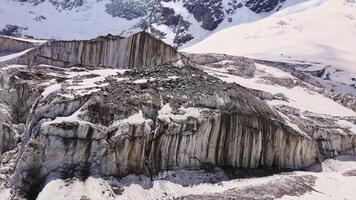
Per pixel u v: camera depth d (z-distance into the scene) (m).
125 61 61.31
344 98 88.06
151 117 40.44
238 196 37.88
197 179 40.00
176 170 39.88
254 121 44.91
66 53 61.75
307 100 76.81
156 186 37.62
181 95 43.31
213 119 41.94
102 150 36.72
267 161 46.16
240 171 43.31
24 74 52.03
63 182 34.78
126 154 37.41
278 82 85.69
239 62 87.88
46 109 38.62
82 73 52.34
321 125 59.84
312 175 46.88
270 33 175.75
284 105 65.50
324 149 56.69
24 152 35.59
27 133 39.03
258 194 38.88
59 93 39.66
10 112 48.03
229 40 175.38
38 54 61.47
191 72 49.25
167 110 41.16
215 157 42.31
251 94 49.12
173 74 48.03
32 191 35.00
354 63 144.38
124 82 43.59
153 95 41.94
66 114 38.31
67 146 36.03
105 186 35.34
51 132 35.97
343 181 47.03
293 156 48.91
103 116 38.19
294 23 185.38
